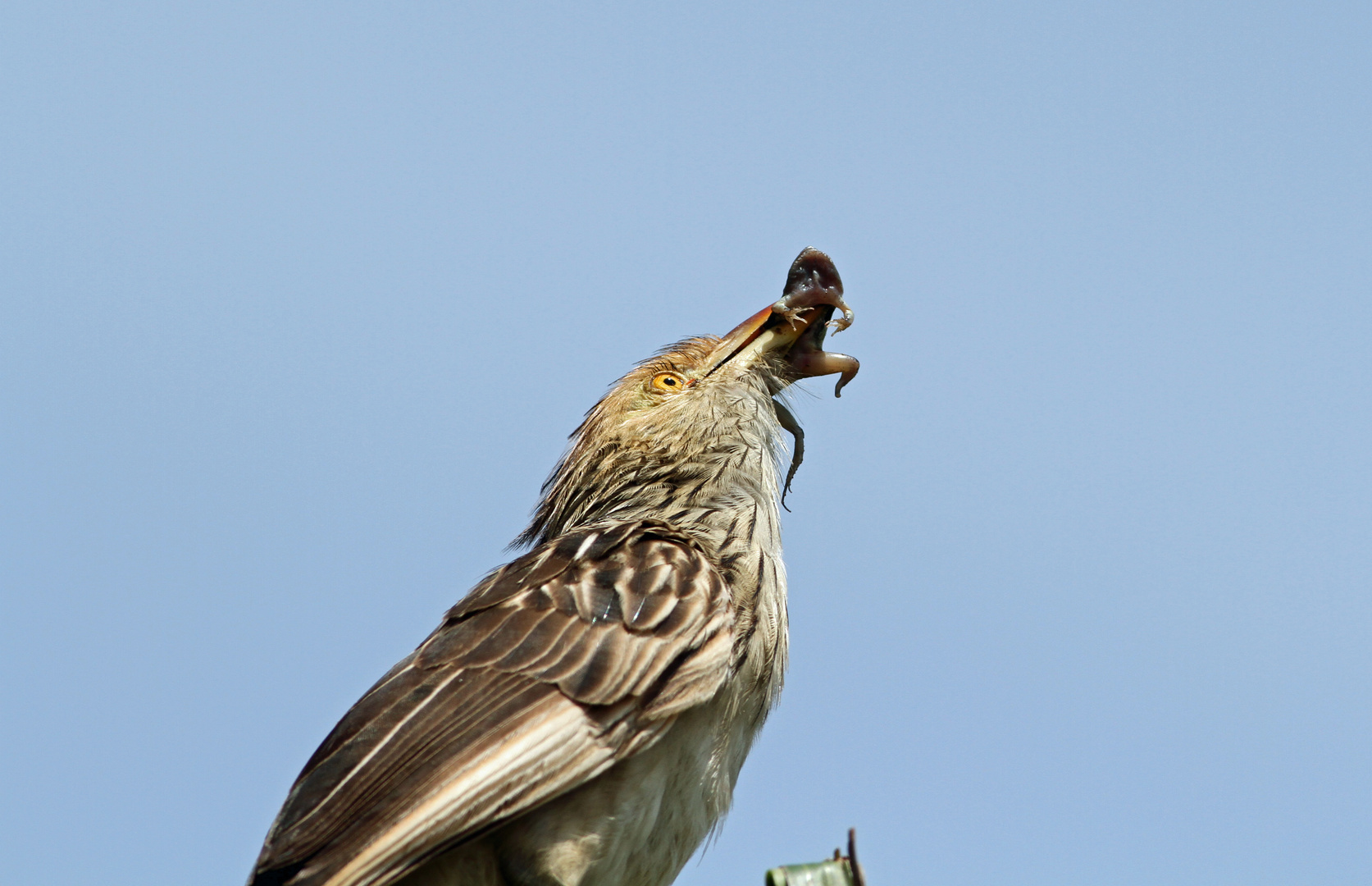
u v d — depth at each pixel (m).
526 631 10.62
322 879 9.46
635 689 10.47
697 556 11.48
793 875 9.30
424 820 9.70
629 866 10.63
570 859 10.20
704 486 12.81
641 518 12.29
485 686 10.29
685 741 10.81
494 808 9.87
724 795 11.25
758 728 11.71
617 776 10.45
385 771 9.83
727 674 10.94
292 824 9.72
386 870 9.59
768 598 11.79
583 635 10.62
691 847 11.02
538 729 10.12
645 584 10.99
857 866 9.44
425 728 10.03
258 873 9.63
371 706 10.27
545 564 11.31
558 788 10.07
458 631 10.74
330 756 10.02
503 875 10.28
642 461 13.25
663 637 10.72
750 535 12.14
